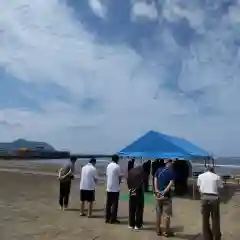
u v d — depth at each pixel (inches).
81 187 524.4
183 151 748.6
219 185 359.9
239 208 662.5
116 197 478.6
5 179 1178.0
